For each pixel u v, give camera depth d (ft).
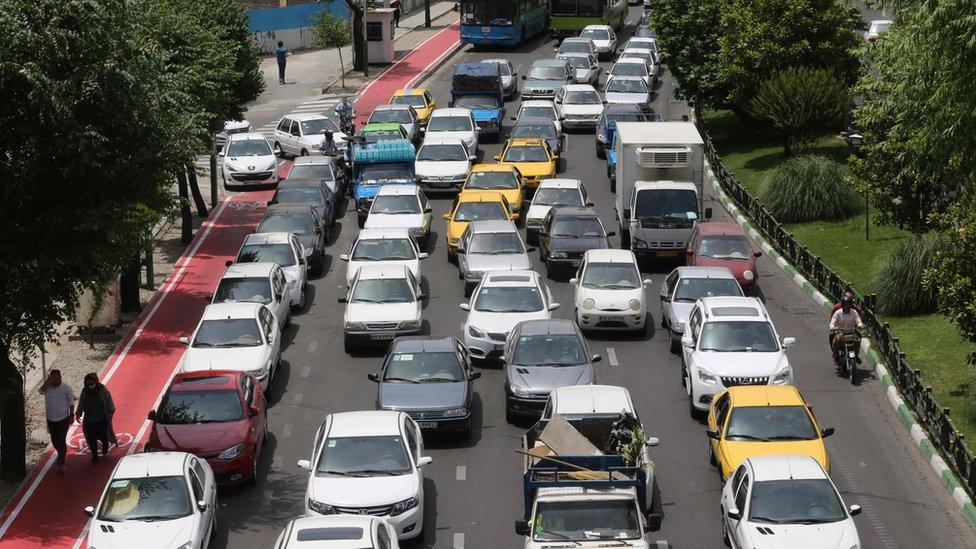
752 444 69.15
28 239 73.67
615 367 93.15
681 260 119.14
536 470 62.44
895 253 102.42
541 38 255.91
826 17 147.95
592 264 102.99
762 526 59.36
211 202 152.05
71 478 77.92
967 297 74.23
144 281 122.62
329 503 64.49
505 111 192.24
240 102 164.96
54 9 70.59
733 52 153.58
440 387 80.33
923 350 92.07
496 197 125.39
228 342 89.92
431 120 163.73
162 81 79.82
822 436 69.77
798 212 128.06
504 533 67.41
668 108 189.06
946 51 75.05
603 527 58.44
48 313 76.89
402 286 100.89
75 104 70.95
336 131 171.83
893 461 75.46
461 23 234.38
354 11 231.71
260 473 77.15
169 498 63.82
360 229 137.18
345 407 87.51
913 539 65.46
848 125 150.71
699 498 70.79
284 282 105.70
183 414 75.66
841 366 89.92
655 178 120.57
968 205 80.59
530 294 97.19
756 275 107.55
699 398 81.71
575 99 178.81
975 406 79.97
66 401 77.71
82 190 74.90
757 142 165.78
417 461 68.03
